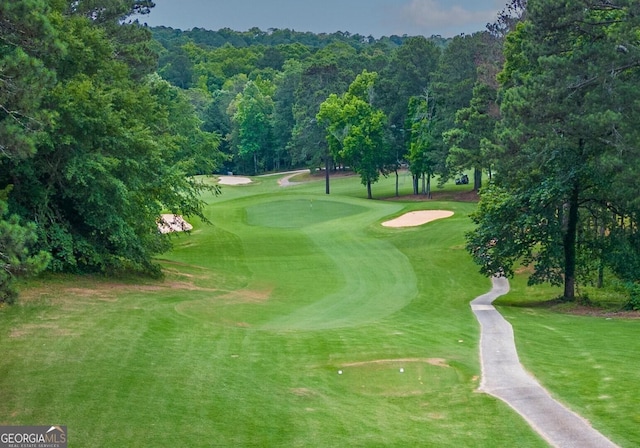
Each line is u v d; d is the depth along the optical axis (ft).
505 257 91.35
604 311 80.38
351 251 136.26
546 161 84.58
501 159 85.56
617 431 33.06
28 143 35.78
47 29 38.14
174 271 107.45
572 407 37.27
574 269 91.25
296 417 36.42
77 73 80.69
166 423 34.35
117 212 85.56
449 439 33.01
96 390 38.83
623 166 73.87
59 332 52.75
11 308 60.03
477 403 38.88
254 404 38.37
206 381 42.39
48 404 36.11
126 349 48.96
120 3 111.75
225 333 58.95
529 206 88.12
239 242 149.07
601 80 76.02
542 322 69.92
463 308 83.97
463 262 122.01
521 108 79.66
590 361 48.29
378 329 64.80
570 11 77.20
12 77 37.06
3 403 36.14
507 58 120.47
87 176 77.51
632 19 74.02
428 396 40.93
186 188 118.73
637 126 75.15
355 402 39.78
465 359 50.29
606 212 91.35
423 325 68.03
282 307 82.23
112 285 82.12
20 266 34.63
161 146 99.04
